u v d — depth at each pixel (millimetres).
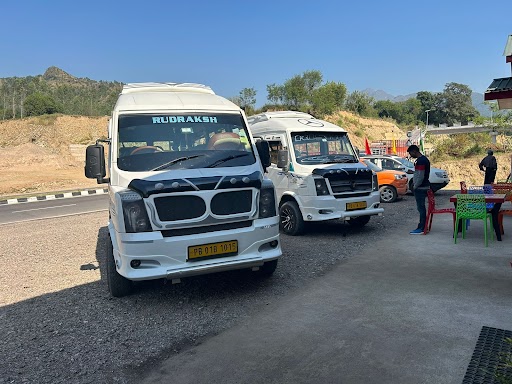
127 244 4883
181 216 4984
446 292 5328
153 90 6852
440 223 10109
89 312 5250
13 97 69500
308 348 4027
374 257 7191
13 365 3967
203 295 5680
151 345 4281
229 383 3508
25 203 19141
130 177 5242
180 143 5797
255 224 5371
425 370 3533
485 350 3811
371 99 75625
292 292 5629
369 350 3920
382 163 17203
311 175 8789
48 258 8289
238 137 6160
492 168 15336
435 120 106750
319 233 9477
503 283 5582
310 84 58375
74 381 3652
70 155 39906
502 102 9469
